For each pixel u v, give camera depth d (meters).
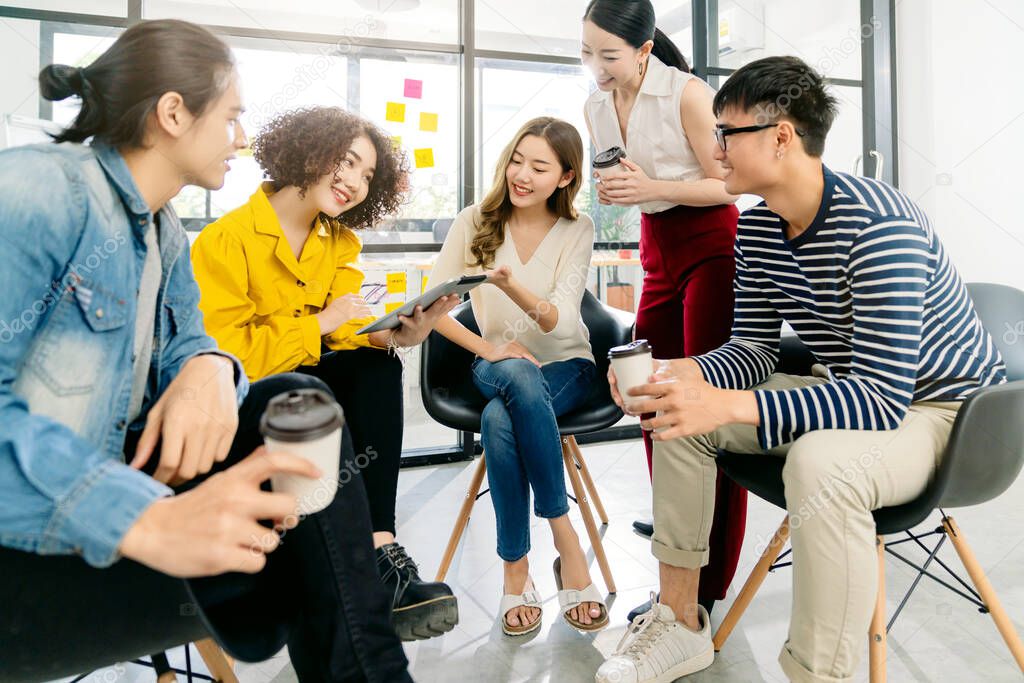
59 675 0.73
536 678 1.38
